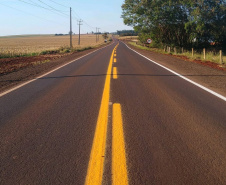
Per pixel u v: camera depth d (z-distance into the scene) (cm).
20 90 748
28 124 448
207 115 495
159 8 3447
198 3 2856
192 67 1323
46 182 267
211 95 668
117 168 292
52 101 611
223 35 3219
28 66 1466
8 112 523
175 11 3412
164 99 625
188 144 359
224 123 449
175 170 288
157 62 1625
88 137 386
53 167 297
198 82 866
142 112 515
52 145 358
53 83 864
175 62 1628
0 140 379
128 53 2773
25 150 344
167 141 369
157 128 423
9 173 285
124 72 1134
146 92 708
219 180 269
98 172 284
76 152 335
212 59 1739
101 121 459
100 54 2591
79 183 264
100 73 1105
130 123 448
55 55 2650
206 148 346
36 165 302
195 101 605
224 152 335
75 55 2505
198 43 3619
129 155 325
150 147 348
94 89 753
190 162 307
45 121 463
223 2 2873
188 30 3269
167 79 934
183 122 454
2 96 671
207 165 300
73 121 461
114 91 722
